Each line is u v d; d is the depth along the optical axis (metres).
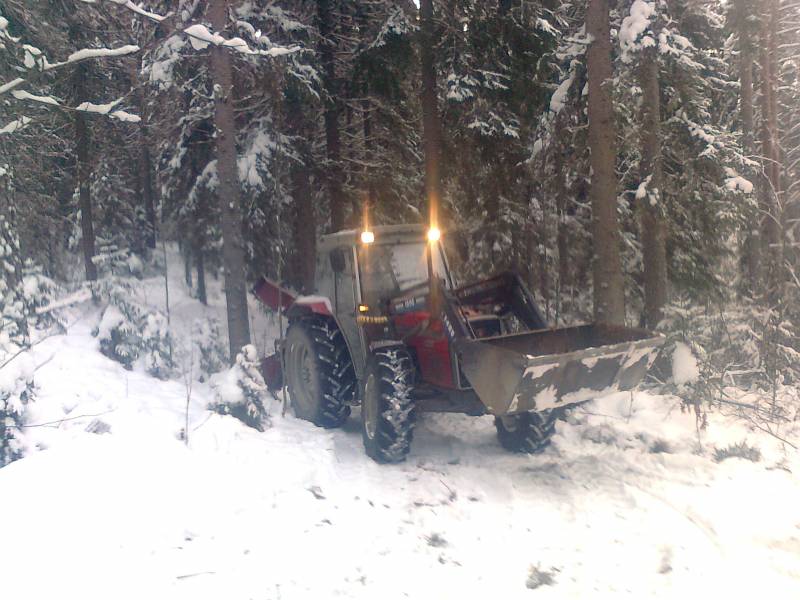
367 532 4.62
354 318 6.95
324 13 12.31
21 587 3.42
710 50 11.54
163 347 9.67
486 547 4.46
